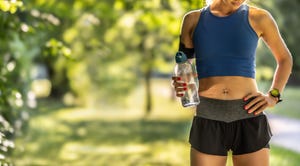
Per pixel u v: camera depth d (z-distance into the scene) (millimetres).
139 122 28984
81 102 38281
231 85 3967
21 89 12281
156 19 9805
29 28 7219
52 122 28734
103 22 18688
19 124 11719
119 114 34031
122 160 15211
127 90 33938
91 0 11852
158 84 62375
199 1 8125
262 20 3969
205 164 4027
